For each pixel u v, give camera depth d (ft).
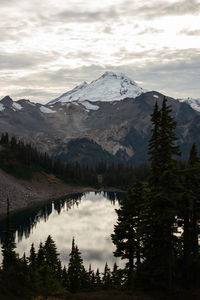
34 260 150.20
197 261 96.89
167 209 77.20
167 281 85.20
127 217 102.22
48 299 79.30
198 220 99.86
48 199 547.49
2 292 73.00
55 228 330.95
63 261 222.48
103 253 243.40
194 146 97.55
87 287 161.68
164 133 82.58
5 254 146.51
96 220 374.63
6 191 467.11
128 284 99.60
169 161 81.41
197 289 83.56
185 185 86.74
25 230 320.91
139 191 101.71
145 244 88.94
